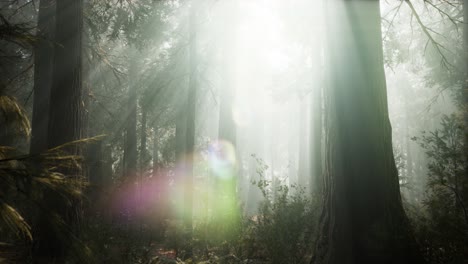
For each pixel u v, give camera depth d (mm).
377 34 6324
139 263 7117
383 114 6203
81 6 8445
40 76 12594
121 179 14594
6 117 4066
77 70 8172
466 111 6957
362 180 5988
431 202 6207
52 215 3328
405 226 5832
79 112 8148
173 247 9203
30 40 4125
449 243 5750
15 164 3424
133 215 12258
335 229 6016
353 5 6258
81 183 3600
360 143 6074
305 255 6793
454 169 6273
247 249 7633
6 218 3055
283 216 7070
